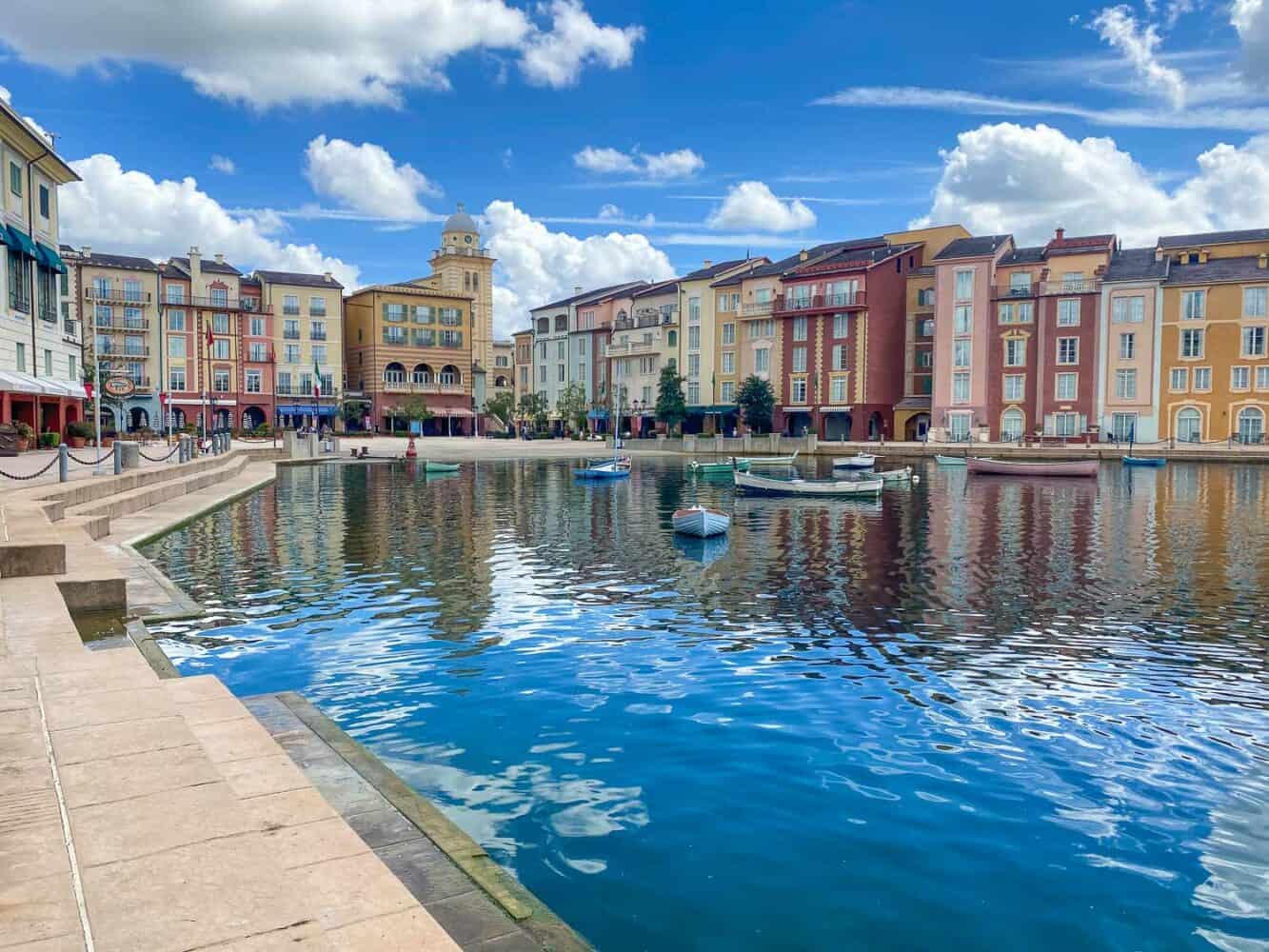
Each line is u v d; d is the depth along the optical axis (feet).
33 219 153.48
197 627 49.90
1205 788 30.14
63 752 19.85
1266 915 22.88
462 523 101.60
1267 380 241.14
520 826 26.78
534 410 383.86
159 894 13.69
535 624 52.29
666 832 26.53
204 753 19.86
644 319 362.74
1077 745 33.71
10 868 14.40
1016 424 273.33
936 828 27.07
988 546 85.46
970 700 38.81
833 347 298.97
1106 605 58.23
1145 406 255.50
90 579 46.55
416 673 41.96
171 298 310.45
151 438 231.50
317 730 30.42
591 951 18.15
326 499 128.67
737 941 21.34
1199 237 266.36
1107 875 24.59
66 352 173.27
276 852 17.01
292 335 334.24
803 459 255.09
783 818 27.55
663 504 126.52
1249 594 62.08
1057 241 275.18
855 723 35.83
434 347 369.30
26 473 104.63
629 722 35.73
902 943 21.44
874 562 76.13
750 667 43.45
